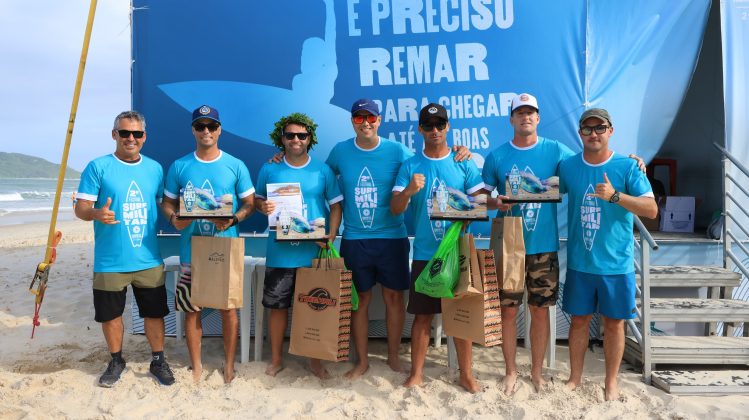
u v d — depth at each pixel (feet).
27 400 10.64
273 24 14.21
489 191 11.54
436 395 11.04
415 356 11.51
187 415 10.12
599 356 13.61
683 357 11.94
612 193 9.99
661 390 11.24
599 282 10.65
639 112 14.10
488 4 13.96
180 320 14.87
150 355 13.58
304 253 11.80
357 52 14.17
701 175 17.70
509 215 11.45
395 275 11.97
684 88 14.02
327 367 12.78
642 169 10.38
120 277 11.19
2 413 10.08
